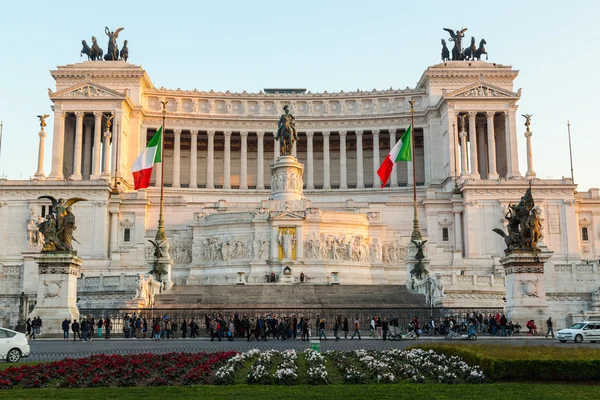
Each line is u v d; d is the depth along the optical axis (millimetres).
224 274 89000
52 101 117500
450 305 61875
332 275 82625
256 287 70938
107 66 126062
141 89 126000
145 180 77812
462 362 27703
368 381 25906
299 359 33250
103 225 100812
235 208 100000
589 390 22891
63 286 49062
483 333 53812
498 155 127438
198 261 91875
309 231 89188
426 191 111438
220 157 136625
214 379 25859
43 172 105750
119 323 58094
